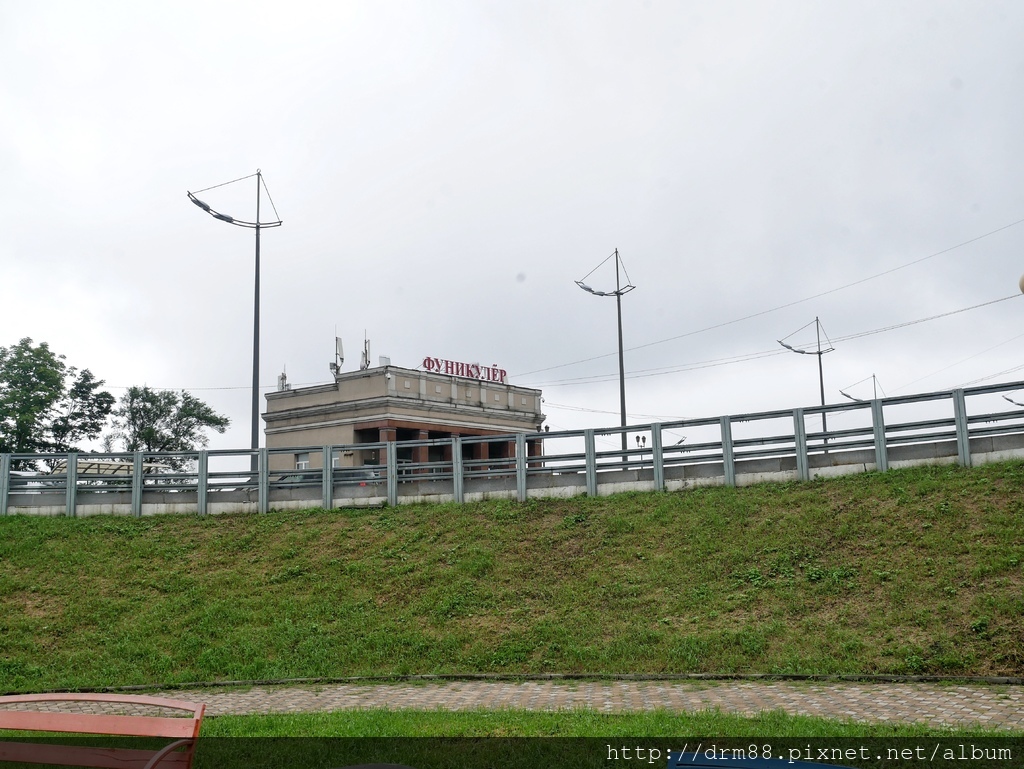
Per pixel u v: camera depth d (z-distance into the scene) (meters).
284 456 58.16
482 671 16.44
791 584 17.69
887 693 12.91
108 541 24.77
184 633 19.00
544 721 11.08
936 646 14.60
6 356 48.88
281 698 14.88
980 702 11.95
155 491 27.45
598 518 22.41
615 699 13.42
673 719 10.76
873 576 17.17
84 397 52.16
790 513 20.47
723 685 14.26
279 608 19.88
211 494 27.20
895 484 20.58
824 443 22.53
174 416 59.28
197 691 15.94
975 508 18.62
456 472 25.42
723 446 23.22
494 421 60.41
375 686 15.71
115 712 13.73
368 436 55.56
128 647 18.41
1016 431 20.64
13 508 27.83
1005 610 15.03
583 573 19.84
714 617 17.08
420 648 17.56
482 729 10.73
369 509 25.69
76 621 19.88
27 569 22.94
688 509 21.86
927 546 17.72
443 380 57.72
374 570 21.34
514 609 18.73
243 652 17.94
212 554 23.44
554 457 24.84
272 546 23.62
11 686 16.67
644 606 17.98
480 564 20.75
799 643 15.62
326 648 17.88
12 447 47.16
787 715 10.93
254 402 34.09
